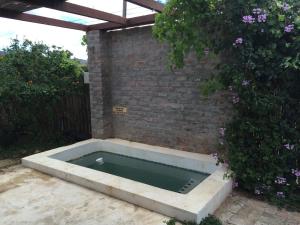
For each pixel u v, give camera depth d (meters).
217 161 4.42
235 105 3.93
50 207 3.63
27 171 4.91
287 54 3.53
